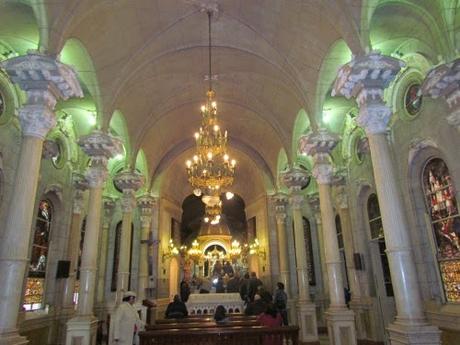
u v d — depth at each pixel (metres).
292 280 15.66
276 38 10.11
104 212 15.29
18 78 6.69
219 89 14.17
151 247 16.19
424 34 7.62
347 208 12.51
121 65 10.15
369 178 11.02
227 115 16.42
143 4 8.98
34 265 10.38
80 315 8.66
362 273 11.64
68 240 12.10
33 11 7.21
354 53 7.06
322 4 7.93
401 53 8.80
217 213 10.95
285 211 16.16
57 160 11.56
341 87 7.24
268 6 9.27
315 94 10.16
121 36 9.41
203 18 10.13
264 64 11.44
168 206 18.72
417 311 5.86
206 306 13.77
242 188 21.25
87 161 13.28
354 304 11.52
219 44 11.23
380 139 6.81
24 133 6.63
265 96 13.48
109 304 13.49
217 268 21.23
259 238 18.34
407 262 6.11
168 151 17.69
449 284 7.61
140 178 13.02
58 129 11.48
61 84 6.91
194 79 13.24
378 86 6.98
